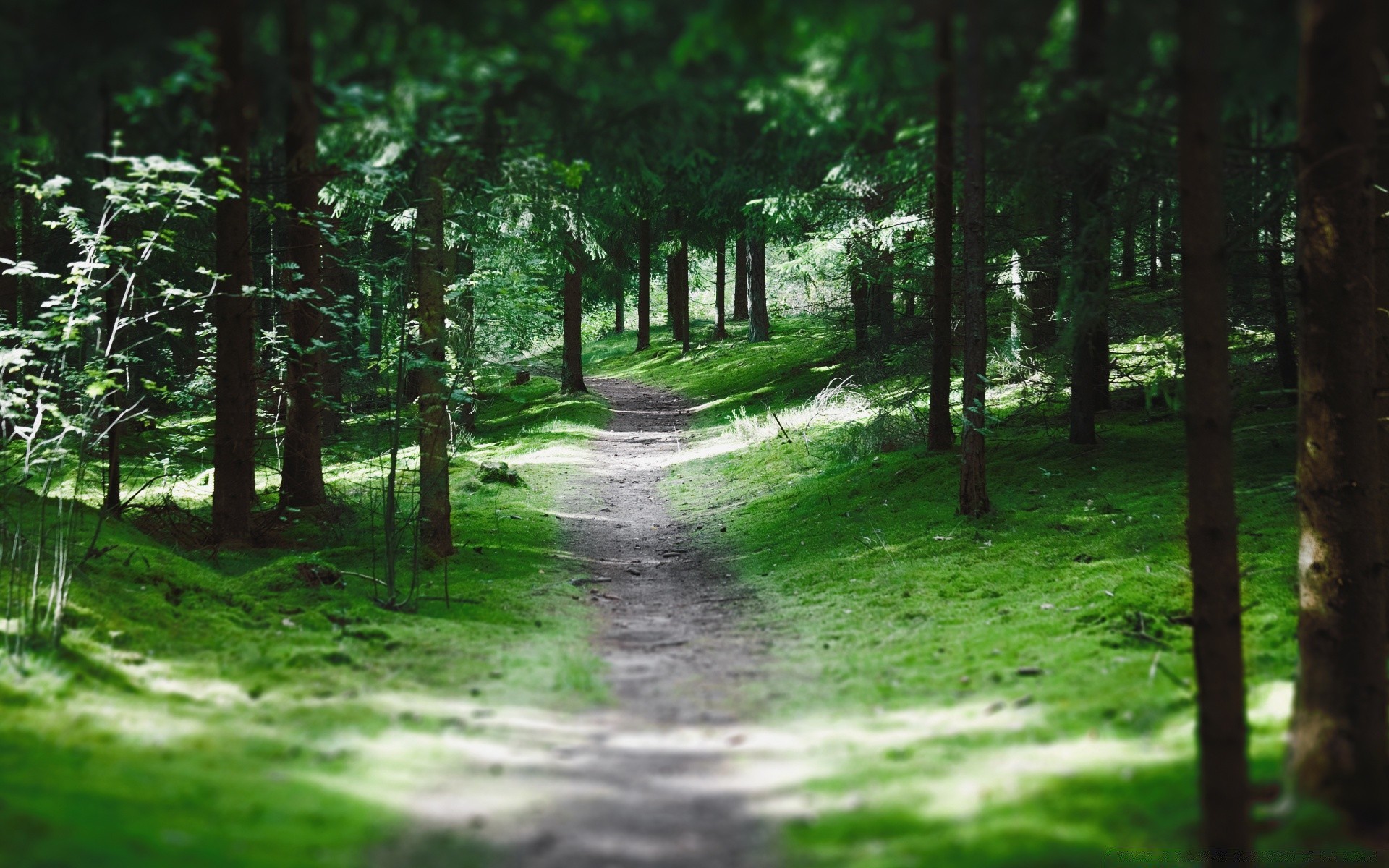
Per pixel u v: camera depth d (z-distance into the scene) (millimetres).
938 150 7113
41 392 8047
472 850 4035
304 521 13070
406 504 14562
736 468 18922
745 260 45312
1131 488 12203
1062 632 8172
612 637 9312
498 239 17125
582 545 13875
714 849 4117
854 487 14820
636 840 4219
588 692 7203
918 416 17078
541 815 4512
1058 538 10836
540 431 24031
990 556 10688
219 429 11633
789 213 17578
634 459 21500
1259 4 4559
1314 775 4996
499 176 10008
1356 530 5848
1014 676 7203
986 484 13359
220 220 11125
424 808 4539
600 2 4207
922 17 4309
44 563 8336
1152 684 6691
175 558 9695
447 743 5684
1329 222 5992
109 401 11047
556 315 23219
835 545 12203
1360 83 5336
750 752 5723
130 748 5184
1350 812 4785
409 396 19516
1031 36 4617
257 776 4859
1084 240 8805
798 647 8641
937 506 12891
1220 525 4875
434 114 6098
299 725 5961
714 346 37906
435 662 7797
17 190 9461
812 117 6051
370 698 6668
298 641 8023
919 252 17156
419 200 10828
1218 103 4863
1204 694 4648
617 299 32906
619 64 4855
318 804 4465
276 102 5066
